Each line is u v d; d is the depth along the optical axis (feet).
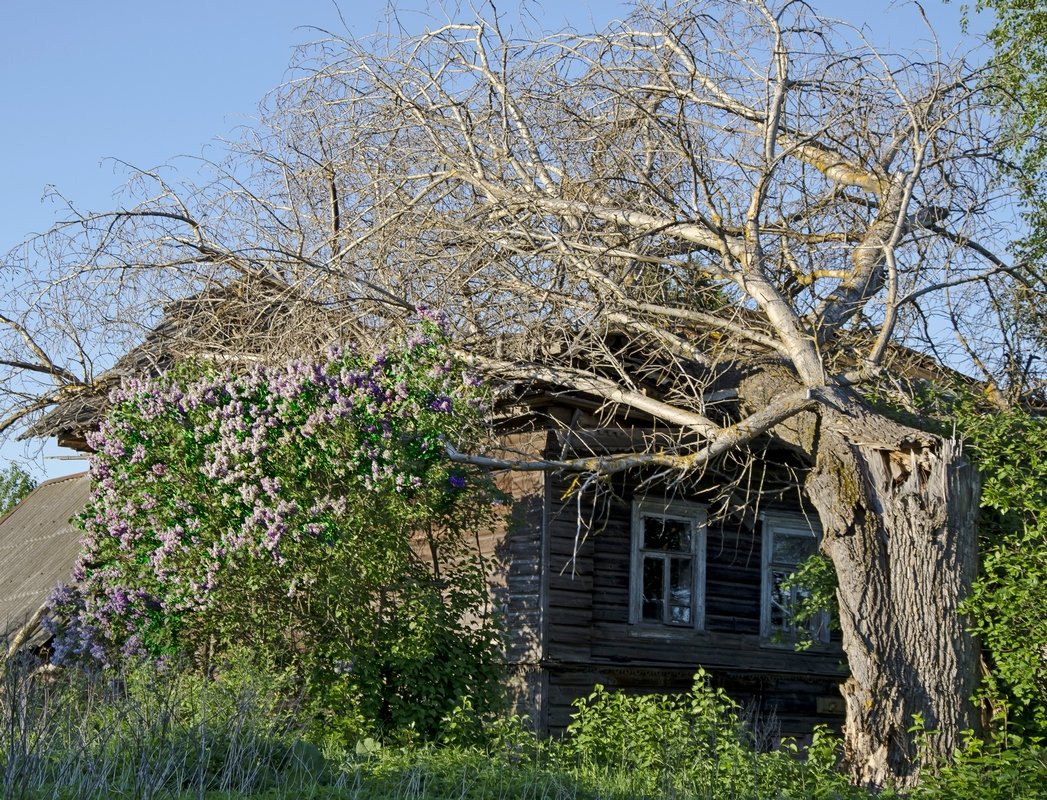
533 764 33.65
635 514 52.54
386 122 47.06
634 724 35.78
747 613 54.95
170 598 42.06
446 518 43.34
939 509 36.91
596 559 51.13
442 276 44.57
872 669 36.65
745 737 39.17
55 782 24.70
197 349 49.73
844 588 37.63
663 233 42.88
